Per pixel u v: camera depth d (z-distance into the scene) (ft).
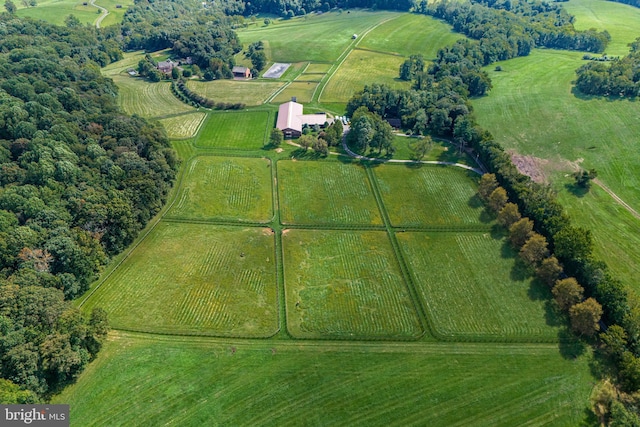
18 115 352.49
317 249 324.19
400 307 276.62
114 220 310.65
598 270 264.93
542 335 256.52
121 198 325.83
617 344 231.91
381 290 288.92
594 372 234.58
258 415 215.31
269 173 413.80
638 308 245.45
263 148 457.68
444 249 322.14
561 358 242.99
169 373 233.96
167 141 426.10
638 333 237.45
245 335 257.14
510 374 234.99
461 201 370.73
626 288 261.24
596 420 212.64
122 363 238.27
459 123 443.32
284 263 311.06
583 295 272.51
